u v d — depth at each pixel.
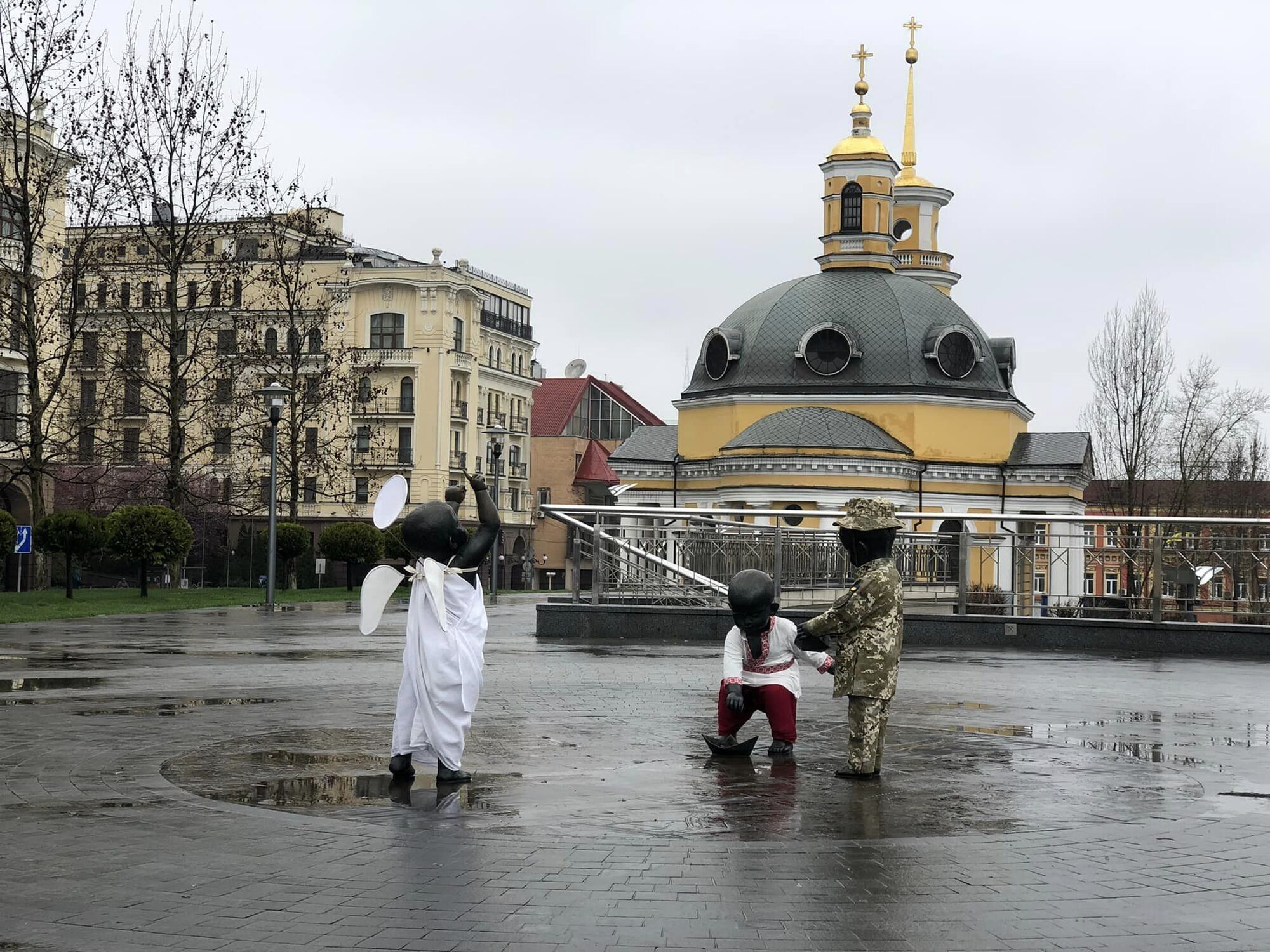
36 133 40.97
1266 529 23.58
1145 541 24.41
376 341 79.31
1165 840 7.59
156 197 42.56
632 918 5.93
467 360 81.31
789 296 65.25
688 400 65.38
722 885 6.49
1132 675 18.47
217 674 16.59
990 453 63.81
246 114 44.19
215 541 71.75
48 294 45.03
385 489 9.45
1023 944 5.65
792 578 26.73
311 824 7.73
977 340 64.56
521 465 92.62
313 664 18.17
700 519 26.83
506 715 12.90
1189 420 59.31
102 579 69.44
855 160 67.75
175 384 44.16
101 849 7.12
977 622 24.00
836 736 11.85
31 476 38.91
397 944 5.57
